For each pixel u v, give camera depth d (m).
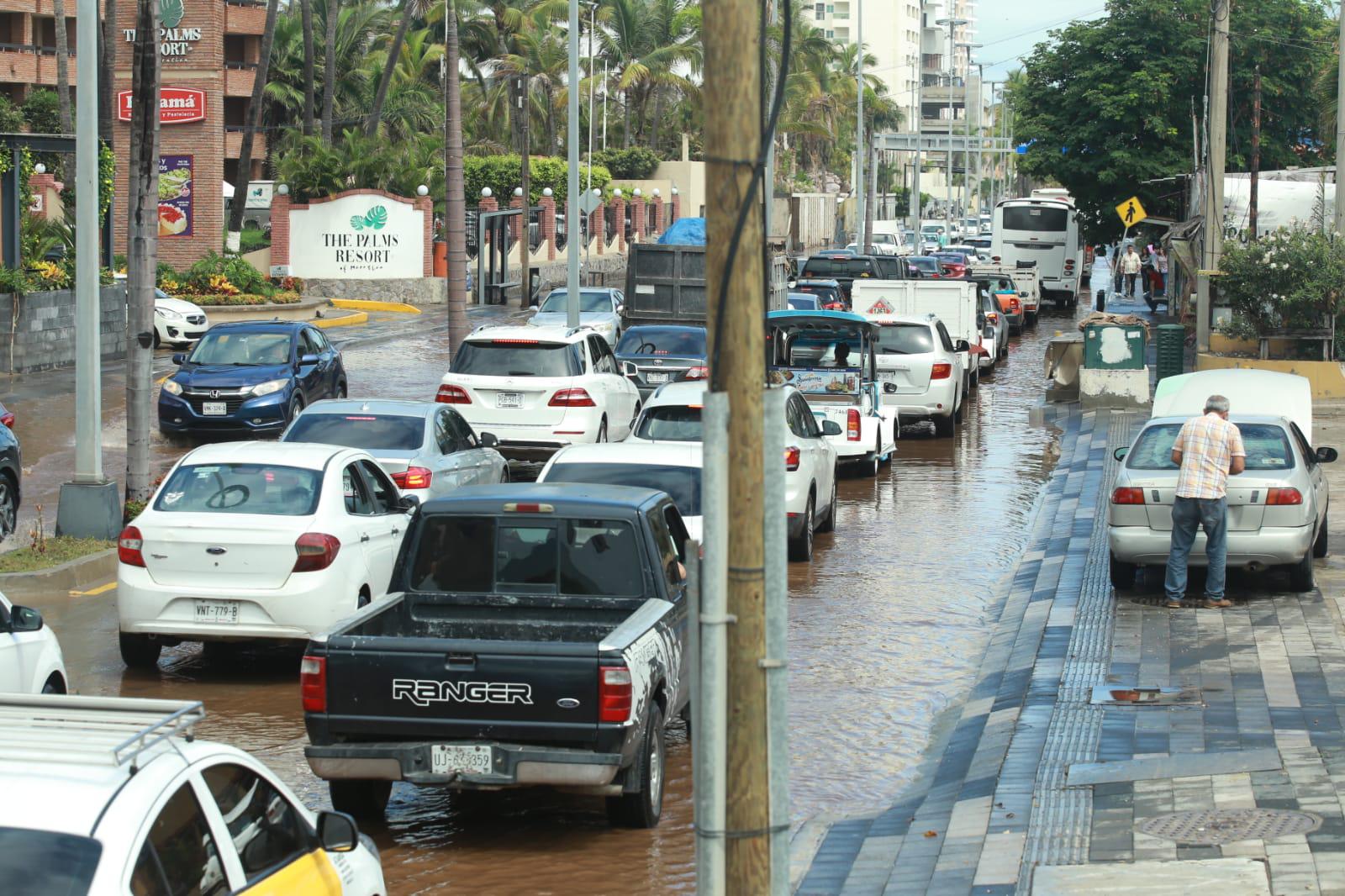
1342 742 10.09
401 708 8.75
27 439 25.02
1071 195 56.25
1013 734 10.62
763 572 5.61
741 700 5.58
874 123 125.56
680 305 34.31
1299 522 14.60
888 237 93.31
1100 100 52.56
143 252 18.17
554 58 82.06
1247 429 15.34
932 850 8.66
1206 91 43.34
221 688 12.46
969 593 16.28
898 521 20.56
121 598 12.43
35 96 56.22
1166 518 14.77
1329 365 30.80
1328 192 40.41
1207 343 34.47
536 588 10.07
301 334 27.00
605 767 8.66
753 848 5.58
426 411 17.38
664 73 89.50
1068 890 7.62
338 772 8.82
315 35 73.00
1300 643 13.05
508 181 68.94
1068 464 25.00
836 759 10.89
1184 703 11.24
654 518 10.34
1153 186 53.19
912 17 199.50
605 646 8.70
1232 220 40.38
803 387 23.94
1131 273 66.94
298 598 12.26
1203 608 14.51
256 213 65.44
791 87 102.75
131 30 53.06
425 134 69.06
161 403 25.11
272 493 12.70
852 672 13.15
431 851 8.98
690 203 89.81
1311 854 7.98
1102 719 10.89
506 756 8.70
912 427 30.88
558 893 8.30
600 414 22.56
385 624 9.90
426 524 10.17
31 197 35.25
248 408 24.92
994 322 41.66
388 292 52.03
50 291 32.88
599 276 67.25
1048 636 13.48
